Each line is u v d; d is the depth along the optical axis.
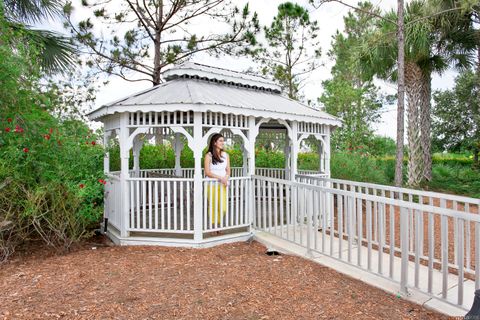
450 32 12.20
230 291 3.94
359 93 16.69
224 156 6.22
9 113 5.72
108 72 12.74
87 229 7.40
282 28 17.16
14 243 5.65
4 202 5.32
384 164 14.39
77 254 5.52
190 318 3.30
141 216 7.52
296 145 7.05
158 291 3.92
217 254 5.46
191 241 5.84
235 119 6.22
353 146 15.05
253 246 6.01
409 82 12.52
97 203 7.27
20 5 8.35
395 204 3.94
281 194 5.79
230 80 7.52
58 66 8.83
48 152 5.73
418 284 3.81
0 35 6.13
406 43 11.14
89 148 6.49
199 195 5.81
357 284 4.31
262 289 4.01
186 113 5.91
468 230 4.44
